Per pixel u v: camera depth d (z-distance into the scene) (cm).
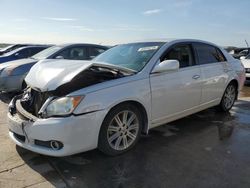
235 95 594
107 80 360
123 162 348
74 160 353
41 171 325
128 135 377
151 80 391
